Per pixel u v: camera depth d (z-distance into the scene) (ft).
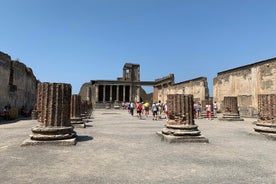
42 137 27.86
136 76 228.22
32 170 17.97
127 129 44.55
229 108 69.72
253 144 30.19
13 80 77.36
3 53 67.72
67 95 30.86
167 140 30.40
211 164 20.16
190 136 30.99
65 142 27.66
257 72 79.56
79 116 48.75
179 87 144.05
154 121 64.80
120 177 16.55
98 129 44.27
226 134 39.06
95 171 17.87
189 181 15.87
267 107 38.52
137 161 20.86
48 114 29.48
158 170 18.31
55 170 18.02
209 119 77.15
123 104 182.19
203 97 112.88
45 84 30.09
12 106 76.89
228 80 96.78
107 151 24.73
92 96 212.84
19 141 29.86
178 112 32.76
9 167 18.69
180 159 21.79
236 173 17.70
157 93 201.77
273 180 16.19
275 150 26.48
